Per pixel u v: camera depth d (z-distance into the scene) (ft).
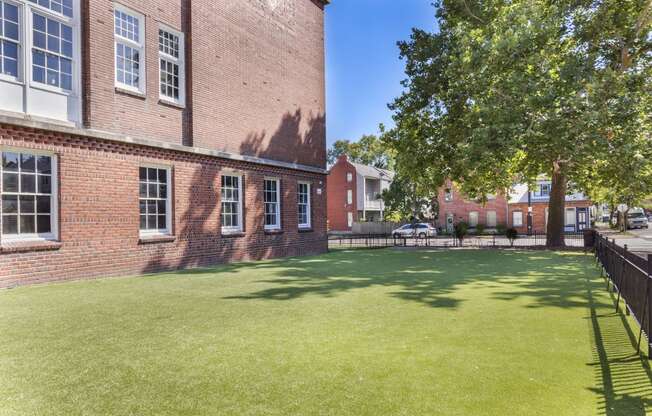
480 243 103.86
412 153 81.51
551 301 26.84
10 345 16.87
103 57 38.14
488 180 81.56
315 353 16.14
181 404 11.67
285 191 62.34
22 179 31.96
